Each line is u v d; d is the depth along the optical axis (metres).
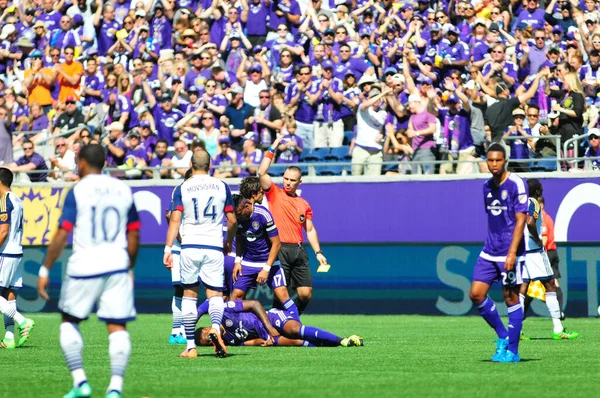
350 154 62.66
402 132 60.09
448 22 65.88
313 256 60.69
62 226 20.44
